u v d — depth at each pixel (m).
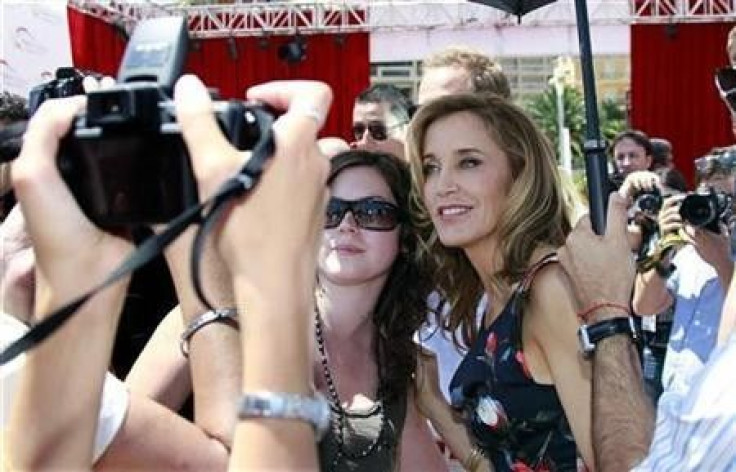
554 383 1.92
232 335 1.25
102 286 0.80
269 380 0.81
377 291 2.23
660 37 9.80
